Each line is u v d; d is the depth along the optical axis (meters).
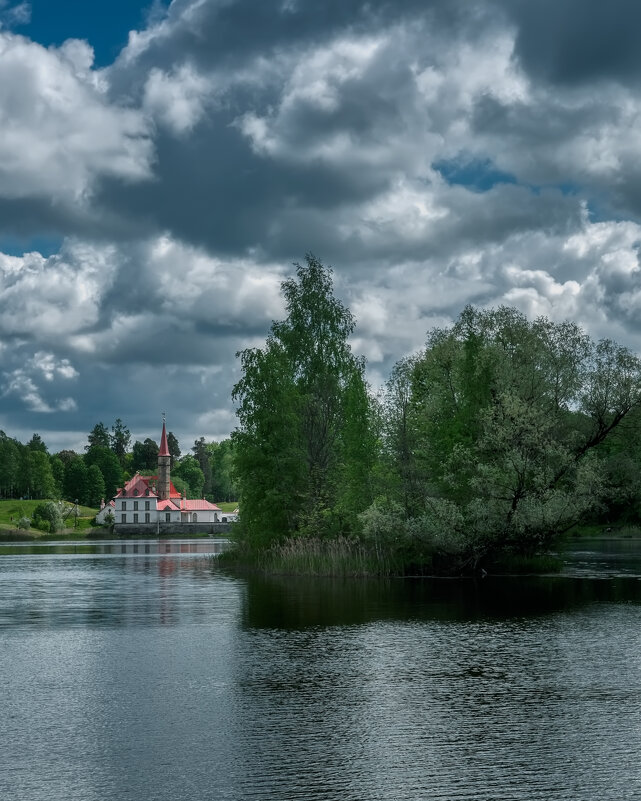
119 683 23.02
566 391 57.03
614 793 14.24
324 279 74.75
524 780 14.87
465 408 56.41
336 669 24.52
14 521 192.00
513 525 51.41
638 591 44.78
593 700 20.45
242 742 17.25
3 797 14.33
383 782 14.84
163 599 44.66
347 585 50.47
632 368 55.97
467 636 30.20
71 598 46.19
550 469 51.47
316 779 15.02
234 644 29.12
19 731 18.27
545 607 38.09
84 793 14.48
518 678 23.05
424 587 48.28
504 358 57.09
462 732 17.78
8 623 35.62
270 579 56.44
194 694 21.55
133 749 16.88
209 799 14.15
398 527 53.97
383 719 18.89
